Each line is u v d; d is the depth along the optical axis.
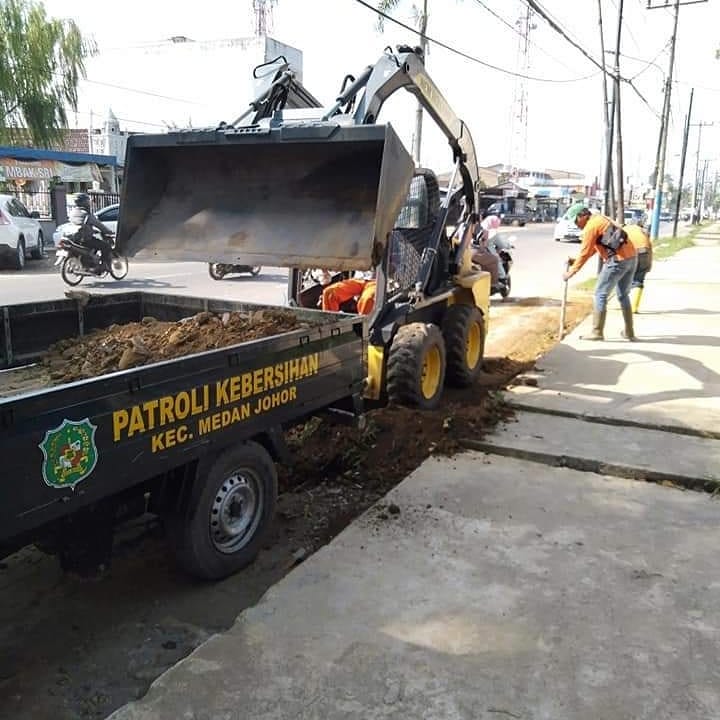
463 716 2.68
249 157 5.59
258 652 3.04
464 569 3.74
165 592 3.72
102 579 3.83
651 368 7.94
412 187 6.98
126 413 3.03
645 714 2.69
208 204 5.74
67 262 14.72
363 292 6.58
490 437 5.73
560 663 2.98
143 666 3.14
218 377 3.51
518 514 4.41
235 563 3.84
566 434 5.81
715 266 20.55
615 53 19.72
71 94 17.92
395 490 4.75
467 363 7.43
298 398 4.14
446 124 6.98
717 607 3.41
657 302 12.92
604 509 4.50
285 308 5.26
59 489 2.77
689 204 118.38
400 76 5.99
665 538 4.12
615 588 3.57
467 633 3.18
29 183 27.62
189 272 17.39
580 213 9.10
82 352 4.64
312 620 3.28
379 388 6.18
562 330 9.71
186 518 3.54
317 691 2.81
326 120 5.67
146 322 5.26
